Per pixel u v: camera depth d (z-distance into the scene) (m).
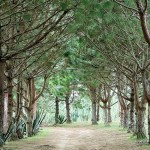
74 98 46.38
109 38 13.56
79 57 17.16
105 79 25.38
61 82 30.02
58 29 12.89
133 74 18.30
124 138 20.48
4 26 12.10
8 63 17.81
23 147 16.14
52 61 19.77
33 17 11.72
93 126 35.91
